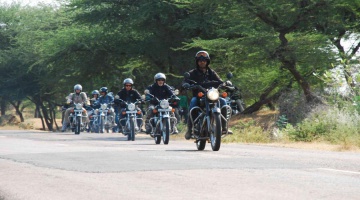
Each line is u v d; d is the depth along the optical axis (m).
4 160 19.16
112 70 85.00
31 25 114.19
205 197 10.05
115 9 76.38
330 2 51.47
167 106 33.22
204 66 25.52
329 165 16.48
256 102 64.38
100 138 44.88
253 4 53.81
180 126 49.94
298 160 18.23
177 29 73.00
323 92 44.56
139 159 18.83
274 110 63.78
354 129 33.62
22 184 12.16
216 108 24.17
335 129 36.19
